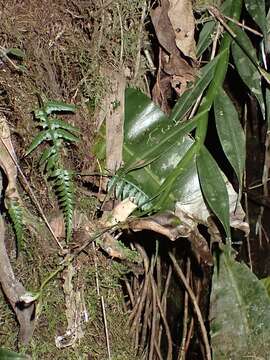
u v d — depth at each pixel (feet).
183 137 2.80
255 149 3.73
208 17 2.98
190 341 3.79
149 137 2.79
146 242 3.44
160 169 2.79
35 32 2.69
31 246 2.71
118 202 2.74
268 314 2.97
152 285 3.46
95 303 2.81
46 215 2.73
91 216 2.76
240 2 2.97
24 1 2.67
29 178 2.73
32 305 2.61
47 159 2.67
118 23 2.85
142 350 3.53
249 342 2.97
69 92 2.79
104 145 2.80
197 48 2.95
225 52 2.87
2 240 2.53
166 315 3.80
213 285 3.07
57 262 2.70
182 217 2.73
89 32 2.80
